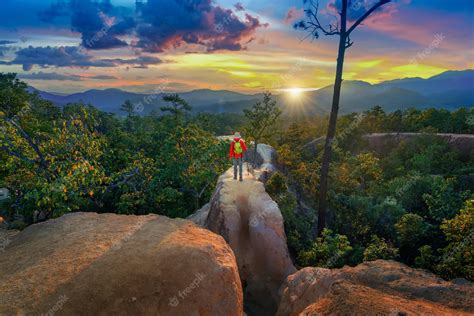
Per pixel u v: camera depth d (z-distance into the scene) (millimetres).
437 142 46969
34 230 12375
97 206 25281
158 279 8695
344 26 22797
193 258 9641
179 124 39750
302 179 34719
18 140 17969
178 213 25062
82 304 7781
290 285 12773
